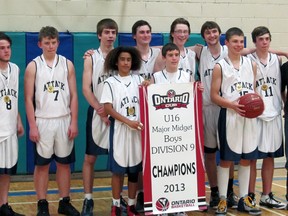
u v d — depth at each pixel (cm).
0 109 465
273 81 528
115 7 736
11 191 629
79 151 700
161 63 504
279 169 784
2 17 695
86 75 496
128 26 741
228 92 491
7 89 470
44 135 477
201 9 769
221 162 504
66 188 509
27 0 703
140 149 464
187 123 466
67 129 489
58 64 485
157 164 459
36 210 529
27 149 684
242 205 513
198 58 547
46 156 482
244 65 494
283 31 805
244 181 513
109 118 477
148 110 456
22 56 677
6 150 468
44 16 711
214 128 527
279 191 623
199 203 470
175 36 523
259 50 525
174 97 462
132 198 482
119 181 473
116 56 472
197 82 469
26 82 478
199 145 470
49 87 479
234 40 486
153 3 749
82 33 704
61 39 688
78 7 722
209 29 525
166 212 461
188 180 467
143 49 516
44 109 479
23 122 678
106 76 493
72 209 504
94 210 526
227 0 778
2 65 470
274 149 528
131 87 470
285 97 550
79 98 698
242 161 509
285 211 520
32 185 667
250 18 789
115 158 461
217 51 534
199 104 469
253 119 490
